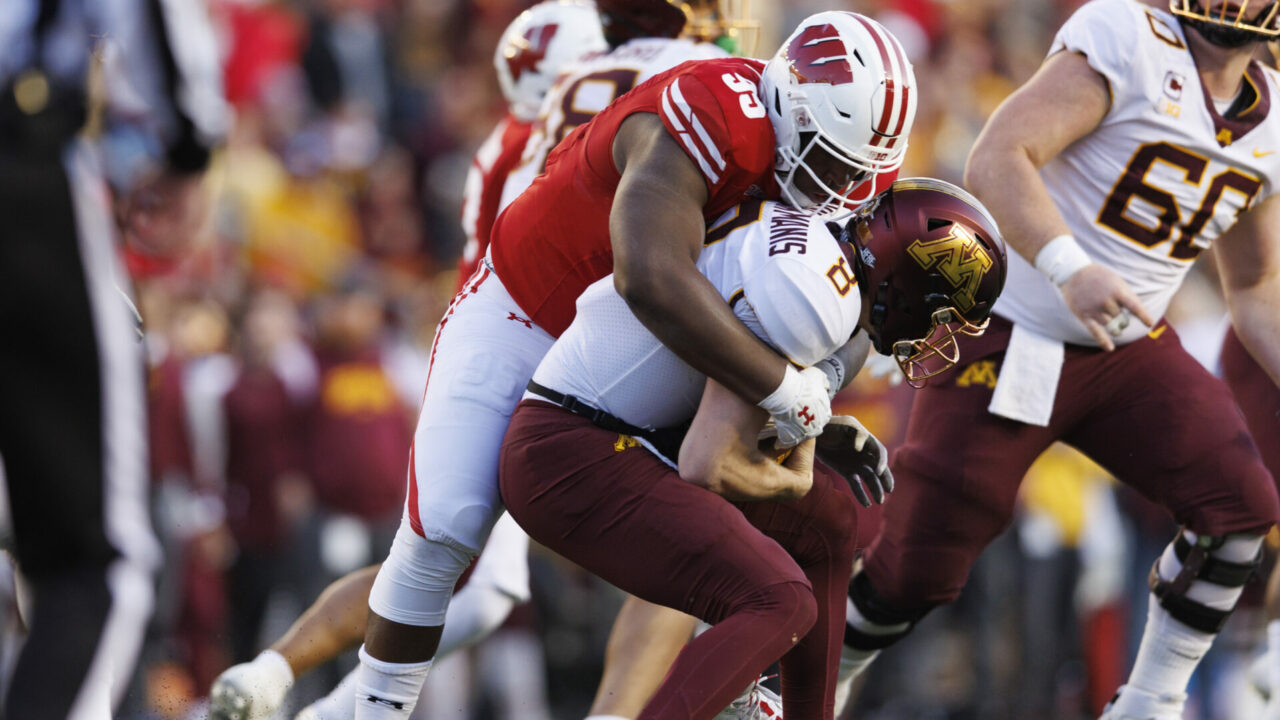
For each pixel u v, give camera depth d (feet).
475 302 35.50
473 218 47.37
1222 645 71.77
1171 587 41.32
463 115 103.30
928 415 42.45
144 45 38.68
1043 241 38.24
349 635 41.27
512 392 34.27
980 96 118.73
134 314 35.27
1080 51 39.50
